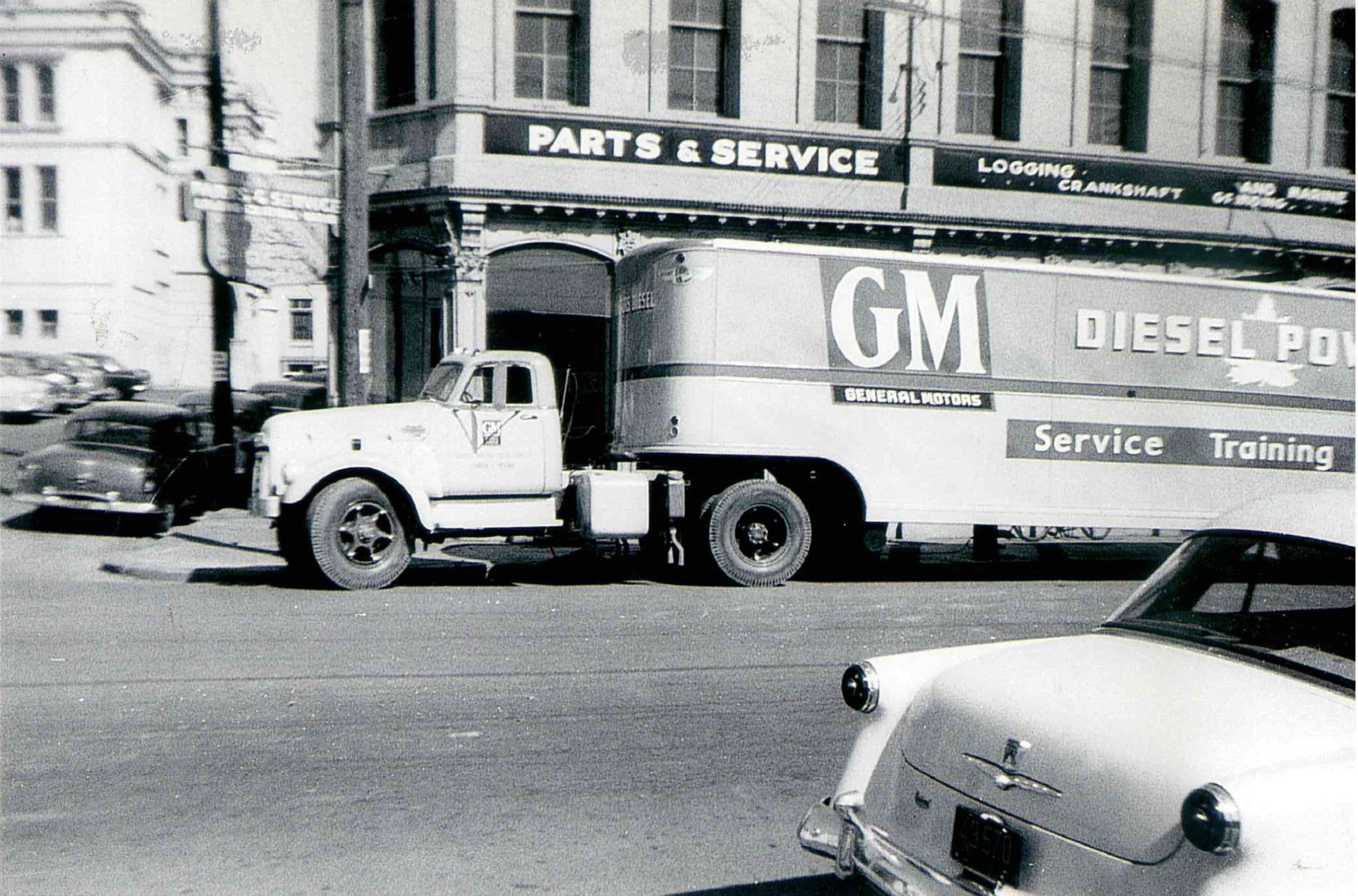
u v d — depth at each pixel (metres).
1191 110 18.48
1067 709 3.09
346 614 9.02
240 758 5.39
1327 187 19.17
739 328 10.87
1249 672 3.23
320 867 4.15
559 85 16.30
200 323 13.59
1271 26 18.72
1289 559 3.43
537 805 4.84
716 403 10.80
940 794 3.30
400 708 6.28
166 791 4.92
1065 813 2.92
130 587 10.31
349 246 11.96
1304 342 12.50
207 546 12.59
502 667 7.27
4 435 13.51
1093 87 18.30
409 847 4.35
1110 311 11.88
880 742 3.67
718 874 4.18
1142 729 2.90
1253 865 2.55
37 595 9.81
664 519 11.07
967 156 17.56
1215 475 12.20
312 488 10.42
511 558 13.01
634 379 11.56
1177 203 18.50
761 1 16.69
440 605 9.57
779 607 9.85
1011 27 17.59
